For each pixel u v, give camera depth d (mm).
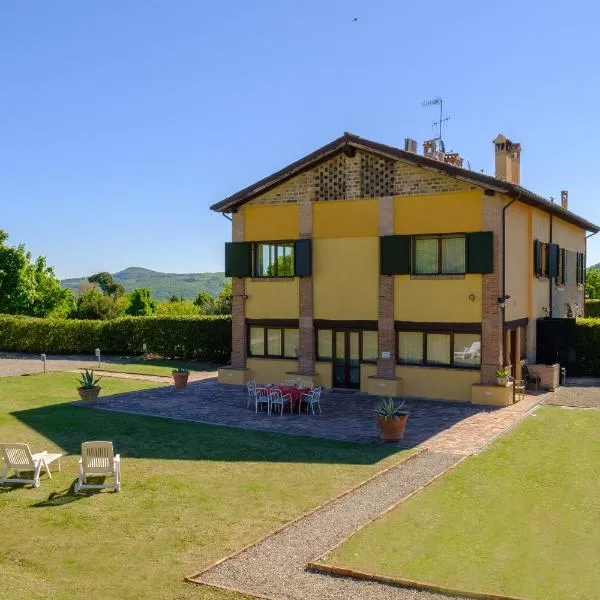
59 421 21094
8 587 9523
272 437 18891
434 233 24562
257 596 9250
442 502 13117
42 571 10180
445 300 24469
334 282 26656
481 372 23844
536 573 9922
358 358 26531
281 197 27688
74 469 15711
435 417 21484
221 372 29094
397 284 25375
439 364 24859
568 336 28297
